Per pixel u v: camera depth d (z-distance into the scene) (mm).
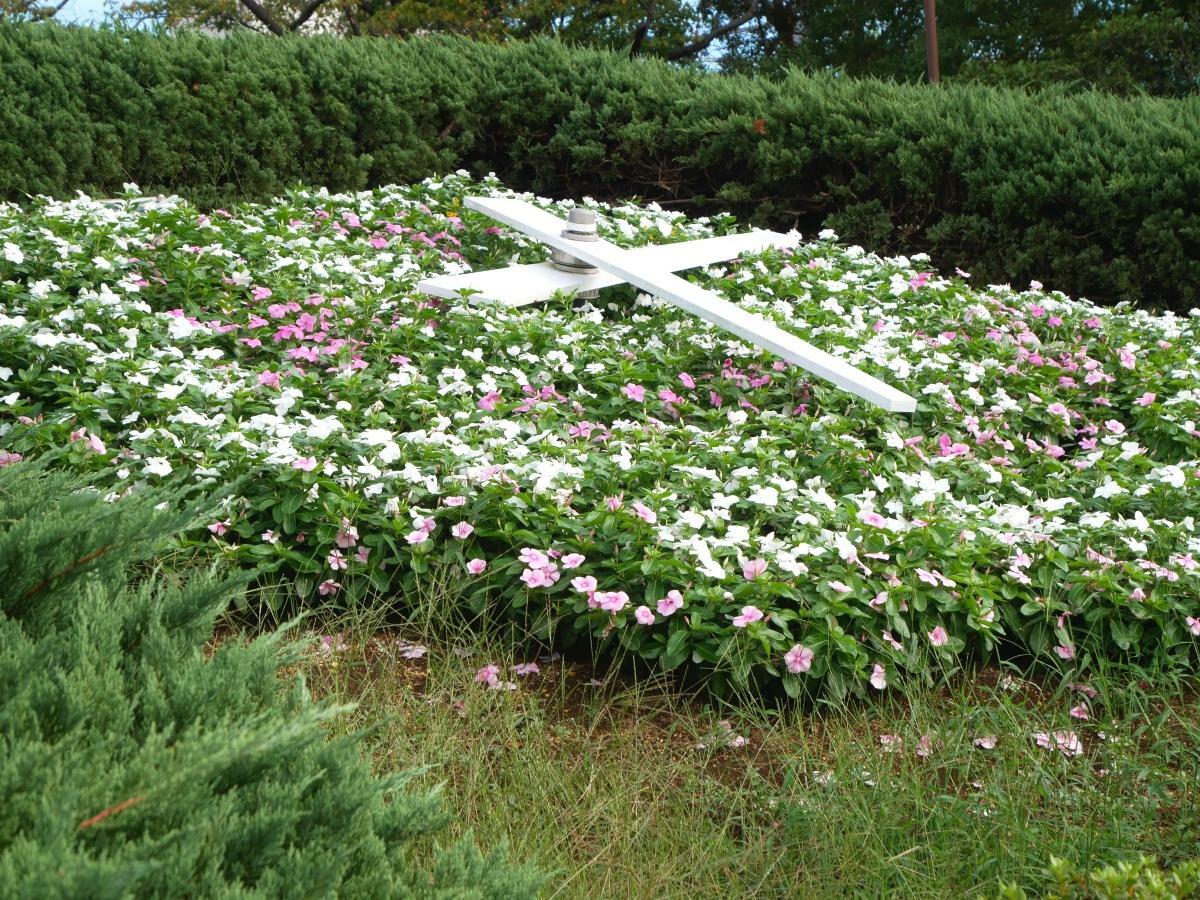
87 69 7867
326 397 4559
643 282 5477
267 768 1608
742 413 4629
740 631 3195
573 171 9477
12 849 1259
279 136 8672
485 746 2910
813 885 2525
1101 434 5176
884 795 2762
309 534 3588
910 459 4555
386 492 3699
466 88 9391
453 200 7602
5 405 3957
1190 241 7312
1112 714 3275
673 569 3350
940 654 3359
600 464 3914
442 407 4539
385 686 3074
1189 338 6234
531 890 1794
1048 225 7660
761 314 5730
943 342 5723
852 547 3398
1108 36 21281
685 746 3045
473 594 3420
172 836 1340
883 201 8320
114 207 6891
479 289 5477
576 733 3055
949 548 3588
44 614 1811
